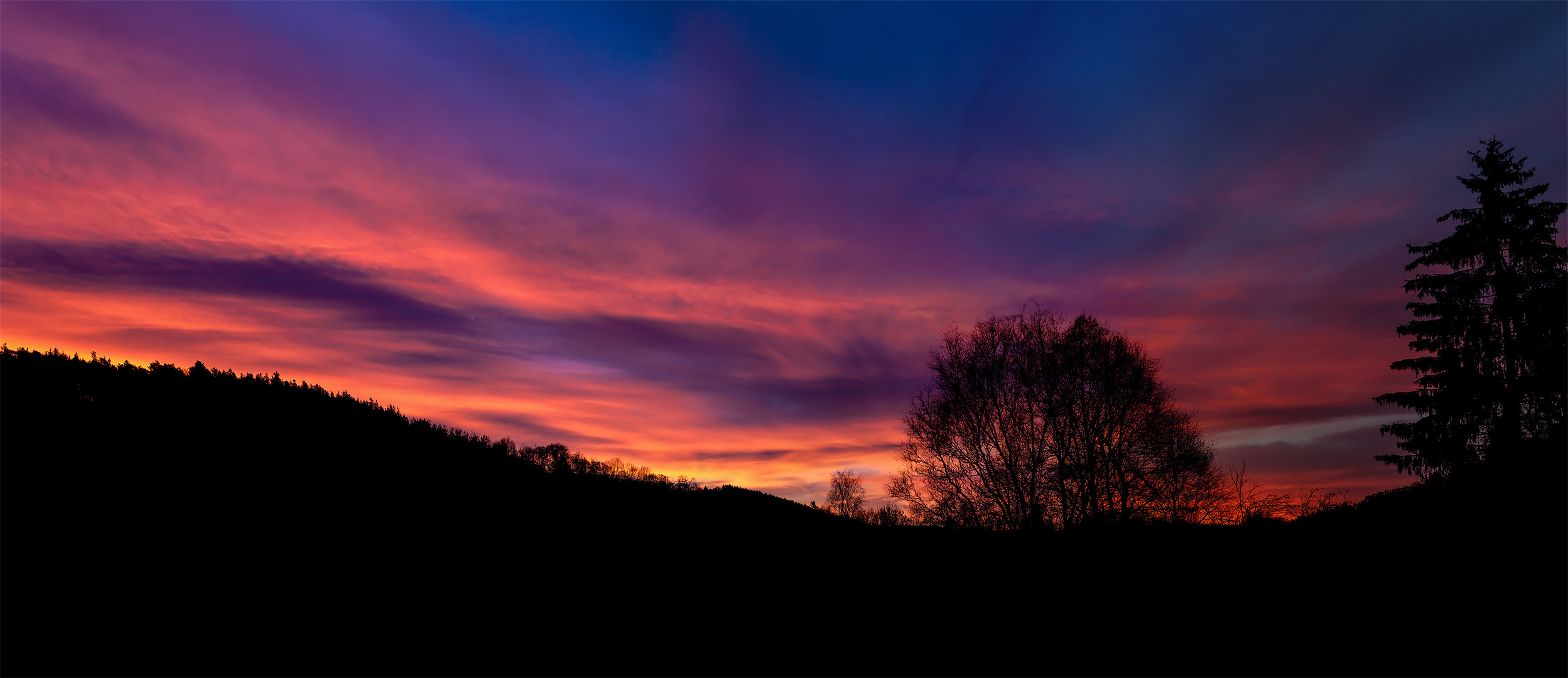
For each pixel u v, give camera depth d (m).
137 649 6.52
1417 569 10.52
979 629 10.27
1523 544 10.58
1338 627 9.07
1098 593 11.88
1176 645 9.19
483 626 8.61
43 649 6.19
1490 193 29.58
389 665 7.19
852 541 17.45
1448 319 30.08
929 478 27.80
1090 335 26.75
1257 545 13.66
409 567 9.95
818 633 9.93
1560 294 26.58
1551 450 14.20
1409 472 30.12
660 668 8.16
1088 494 24.84
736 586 11.95
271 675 6.54
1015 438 26.91
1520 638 7.91
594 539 13.56
